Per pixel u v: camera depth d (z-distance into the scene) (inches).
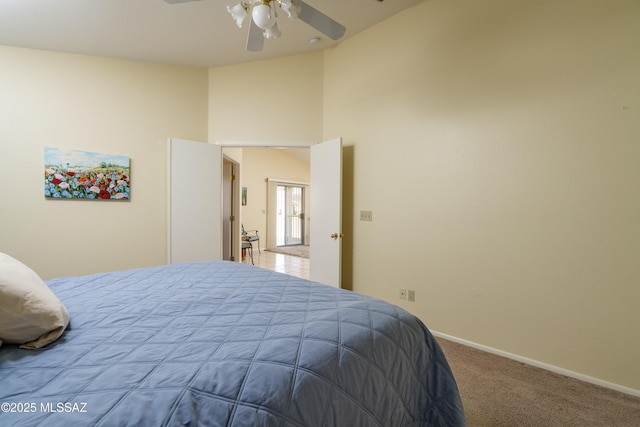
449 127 95.6
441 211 97.7
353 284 126.0
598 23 69.8
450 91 95.3
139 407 25.1
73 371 30.8
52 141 114.6
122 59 127.4
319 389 31.1
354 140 124.5
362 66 120.9
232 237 204.1
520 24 81.2
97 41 113.1
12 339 35.9
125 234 127.6
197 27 108.0
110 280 65.4
